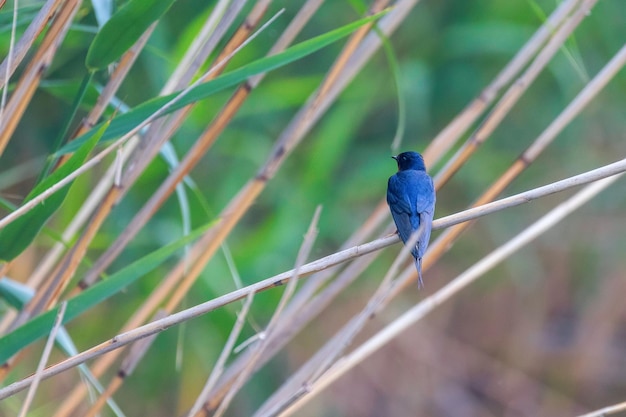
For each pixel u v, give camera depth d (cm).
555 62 1406
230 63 1137
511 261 1525
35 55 650
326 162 1196
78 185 945
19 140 1232
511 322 1534
